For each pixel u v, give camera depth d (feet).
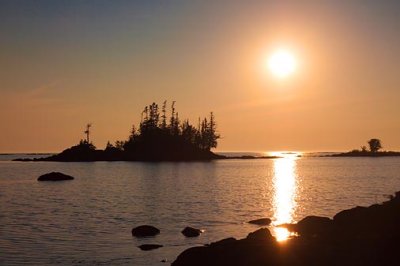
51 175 345.10
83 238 123.85
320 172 453.17
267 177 382.63
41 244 115.96
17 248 111.34
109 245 115.34
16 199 221.46
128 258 102.73
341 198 223.71
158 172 440.86
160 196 236.22
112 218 160.04
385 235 94.79
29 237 124.77
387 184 306.14
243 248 86.12
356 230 110.63
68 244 116.16
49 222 150.10
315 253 82.43
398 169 498.28
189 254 86.28
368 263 77.66
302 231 124.36
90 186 295.89
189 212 175.73
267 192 255.91
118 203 205.57
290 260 79.87
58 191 263.29
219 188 282.36
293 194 243.81
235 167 552.41
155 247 112.27
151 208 187.93
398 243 85.20
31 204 200.95
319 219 130.11
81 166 549.95
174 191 263.29
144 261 100.27
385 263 77.41
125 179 355.56
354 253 81.92
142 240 121.60
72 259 101.60
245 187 288.92
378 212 127.75
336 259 79.61
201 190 269.64
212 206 194.18
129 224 147.43
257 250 84.64
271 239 96.94
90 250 109.91
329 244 88.48
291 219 157.07
